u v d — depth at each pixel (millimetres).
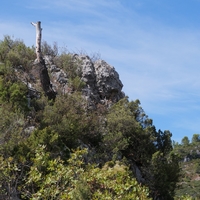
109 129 19844
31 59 23062
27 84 19453
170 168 19766
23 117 15102
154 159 19344
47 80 20078
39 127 16328
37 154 11883
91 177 11078
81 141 17609
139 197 11375
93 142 18672
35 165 11703
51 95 19953
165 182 19047
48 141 13953
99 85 23891
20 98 16609
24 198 11477
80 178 10688
